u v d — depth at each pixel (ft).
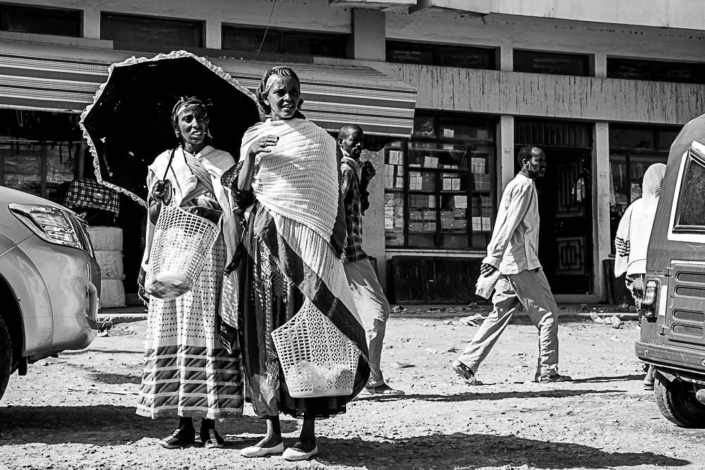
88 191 48.16
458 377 28.50
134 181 19.65
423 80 55.11
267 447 16.57
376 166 54.60
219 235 16.67
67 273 18.98
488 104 56.44
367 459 16.70
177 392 16.43
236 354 16.58
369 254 54.29
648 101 59.98
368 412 22.06
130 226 51.62
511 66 57.57
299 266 15.65
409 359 32.76
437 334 40.29
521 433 19.47
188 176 16.72
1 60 41.47
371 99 48.11
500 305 26.81
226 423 20.22
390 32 55.16
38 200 19.51
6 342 18.03
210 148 17.35
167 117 19.49
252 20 52.11
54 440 17.98
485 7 54.03
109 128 19.42
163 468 15.61
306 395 15.51
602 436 19.26
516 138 58.03
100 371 28.19
